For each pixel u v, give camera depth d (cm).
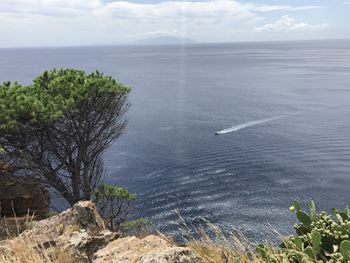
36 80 1916
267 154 9206
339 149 9481
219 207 6294
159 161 8894
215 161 8788
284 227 5500
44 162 1698
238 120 13425
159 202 6531
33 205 1405
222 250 483
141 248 532
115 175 8012
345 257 365
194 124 12962
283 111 14738
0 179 1378
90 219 742
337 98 17600
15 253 535
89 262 588
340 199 6644
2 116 1530
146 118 14175
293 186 7206
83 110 1692
